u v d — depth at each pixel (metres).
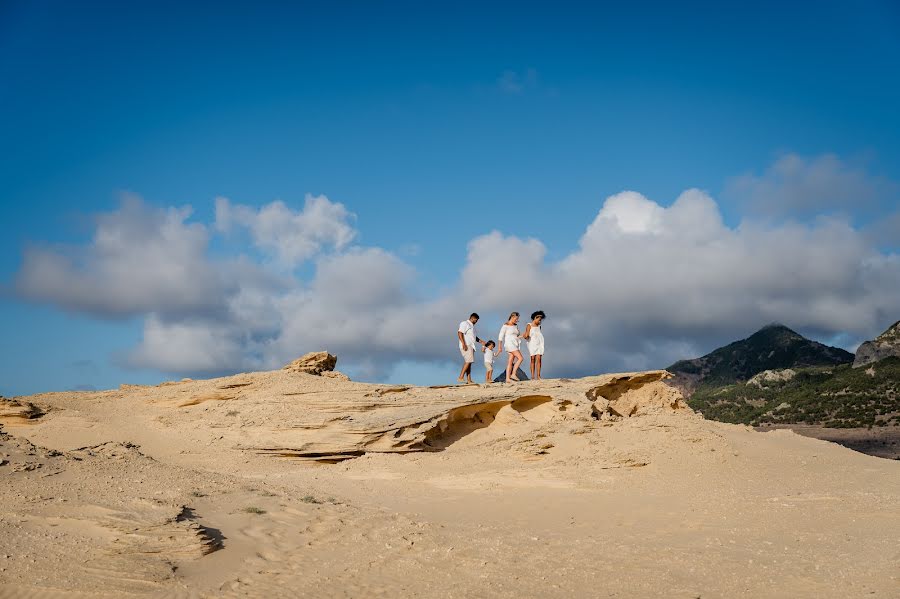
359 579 8.86
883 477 16.58
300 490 13.90
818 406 63.72
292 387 24.42
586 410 21.22
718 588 8.54
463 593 8.35
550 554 10.19
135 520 9.88
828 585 8.45
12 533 9.07
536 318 23.77
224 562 9.10
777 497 14.20
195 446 21.22
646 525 12.27
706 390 87.75
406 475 17.06
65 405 23.97
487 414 22.03
